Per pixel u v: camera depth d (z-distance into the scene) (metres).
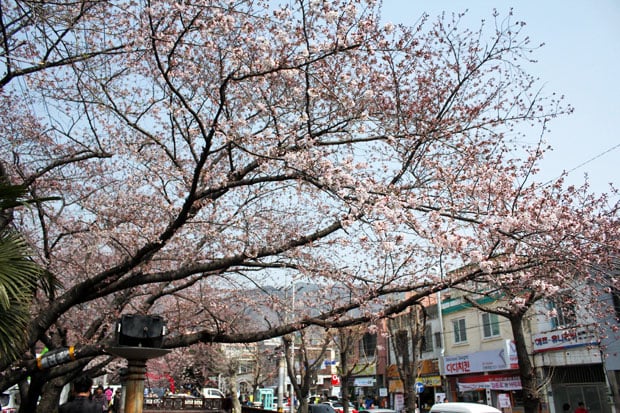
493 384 22.03
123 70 8.46
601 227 8.64
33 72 8.05
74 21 7.48
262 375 39.34
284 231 9.52
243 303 12.59
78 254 11.10
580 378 18.17
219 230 8.77
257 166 7.50
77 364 9.72
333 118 7.70
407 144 7.88
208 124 7.89
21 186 5.79
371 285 8.27
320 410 20.55
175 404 22.97
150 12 6.51
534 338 19.72
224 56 7.43
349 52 6.97
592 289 10.30
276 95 7.97
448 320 25.84
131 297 10.58
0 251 5.52
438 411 12.02
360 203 6.47
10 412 20.30
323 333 22.11
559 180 9.33
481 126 8.06
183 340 8.30
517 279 7.58
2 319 5.27
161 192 8.87
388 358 30.27
